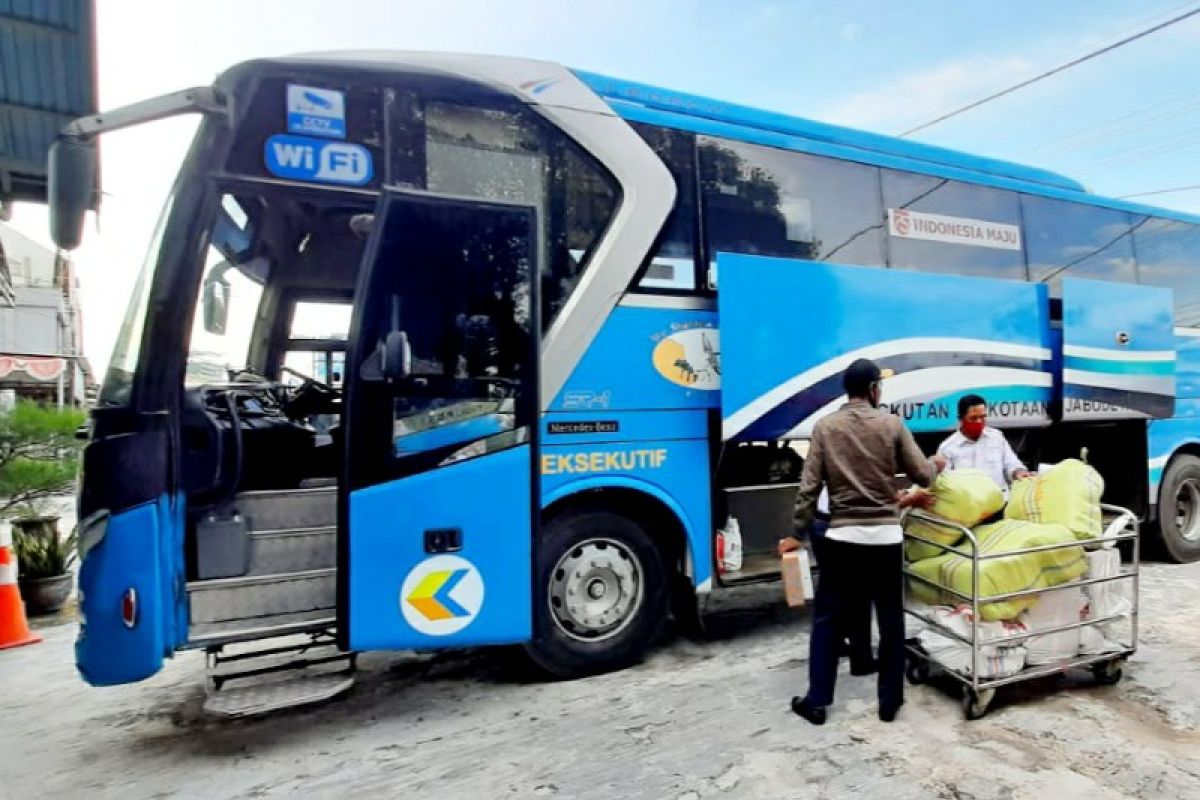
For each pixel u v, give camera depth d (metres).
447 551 3.58
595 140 4.23
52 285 21.92
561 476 4.05
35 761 3.40
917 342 5.07
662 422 4.36
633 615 4.32
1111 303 6.09
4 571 5.14
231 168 3.45
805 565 4.18
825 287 4.66
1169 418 6.56
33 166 7.05
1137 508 6.68
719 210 4.61
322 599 3.64
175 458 3.36
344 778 3.16
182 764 3.33
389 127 3.73
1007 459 4.54
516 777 3.11
